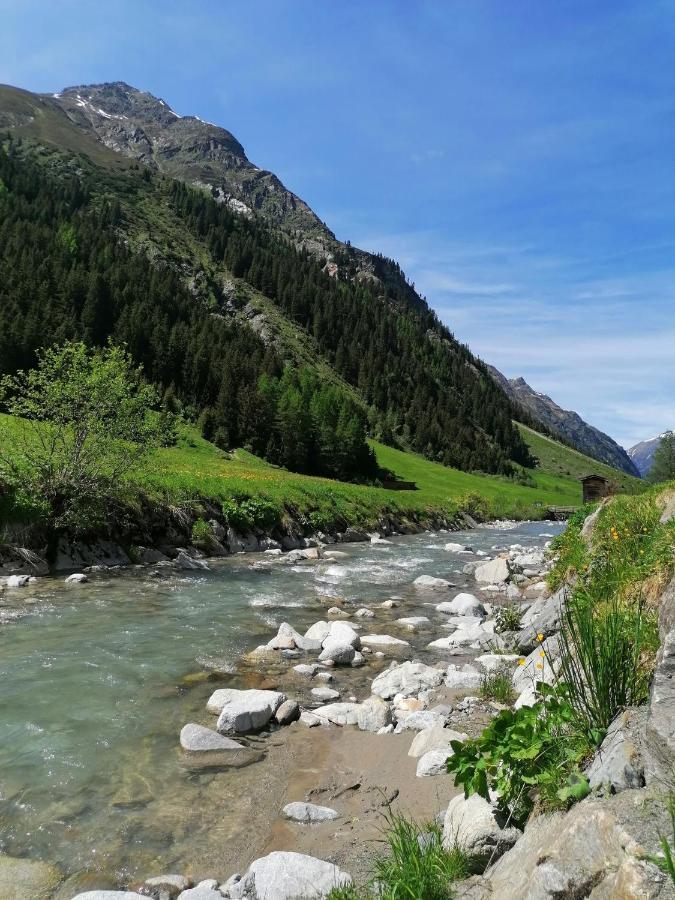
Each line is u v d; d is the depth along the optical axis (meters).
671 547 7.61
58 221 157.00
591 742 4.33
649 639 5.55
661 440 100.19
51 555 18.11
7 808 5.43
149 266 152.50
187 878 4.56
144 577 18.39
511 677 9.34
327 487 43.19
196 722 7.64
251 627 12.99
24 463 18.77
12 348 78.00
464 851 4.11
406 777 6.13
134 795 5.79
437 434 160.38
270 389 100.44
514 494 113.81
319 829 5.26
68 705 7.89
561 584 12.27
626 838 3.02
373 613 15.44
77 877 4.54
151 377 99.69
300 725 7.76
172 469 30.58
